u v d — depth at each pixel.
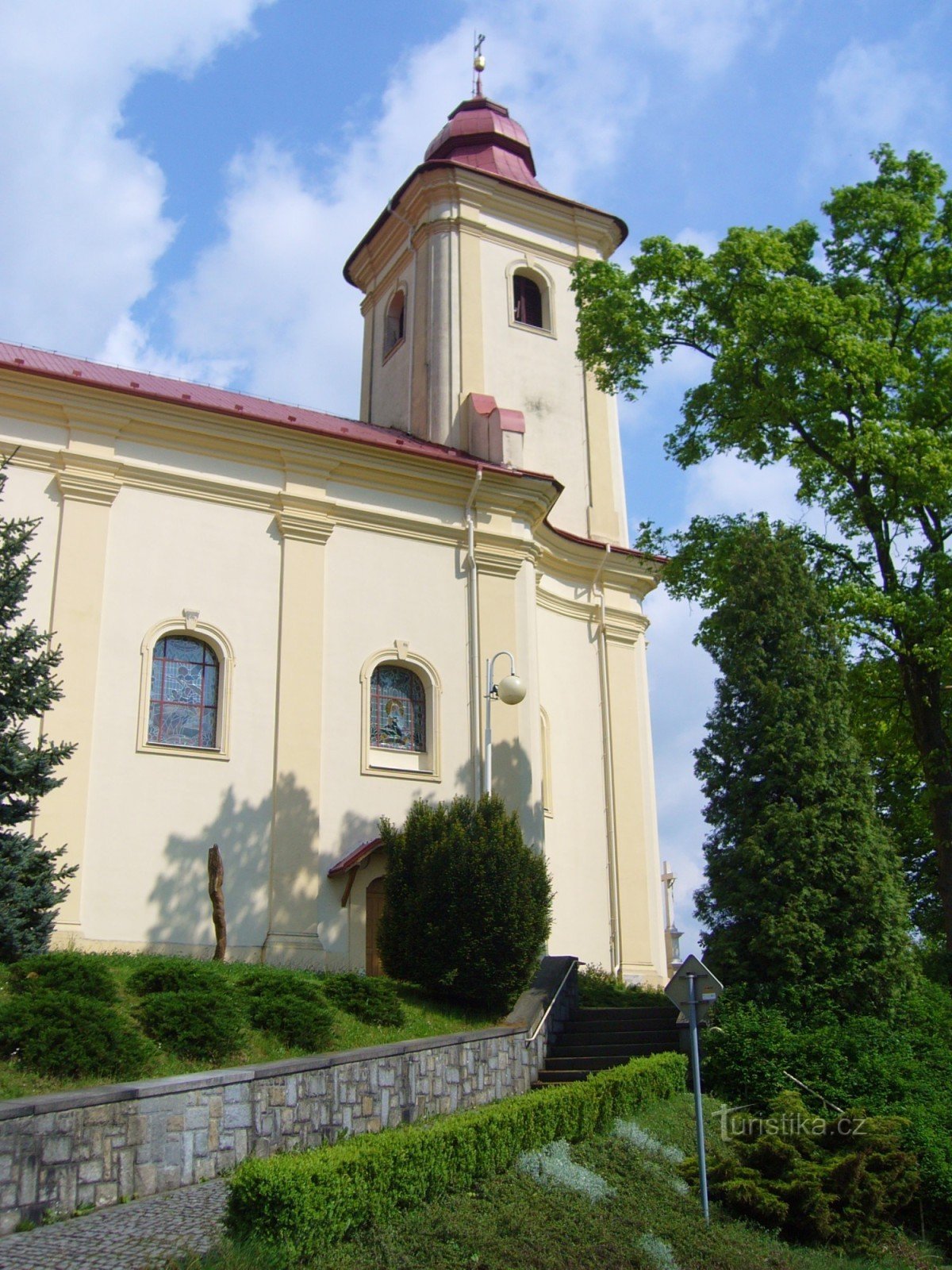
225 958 18.06
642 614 27.33
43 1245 8.70
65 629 19.11
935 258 20.91
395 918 17.27
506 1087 15.38
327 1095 12.27
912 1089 15.09
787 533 19.28
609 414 28.55
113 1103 10.11
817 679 18.12
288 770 20.33
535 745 22.80
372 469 22.55
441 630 22.61
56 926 17.17
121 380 22.12
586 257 29.45
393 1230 9.46
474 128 30.91
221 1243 8.55
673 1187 12.34
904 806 25.72
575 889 24.42
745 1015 16.05
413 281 28.67
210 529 20.88
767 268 20.77
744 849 17.12
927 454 18.95
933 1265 12.71
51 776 17.97
